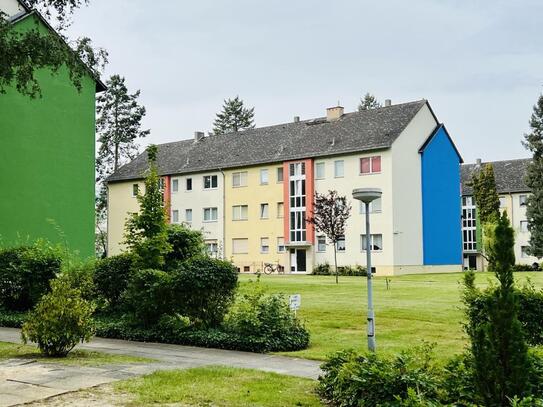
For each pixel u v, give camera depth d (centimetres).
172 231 1576
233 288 1366
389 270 4556
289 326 1270
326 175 4981
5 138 2539
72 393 793
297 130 5556
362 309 1853
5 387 828
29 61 1688
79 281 1628
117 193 6425
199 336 1287
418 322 1605
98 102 7206
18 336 1418
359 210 4734
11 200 2544
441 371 741
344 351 838
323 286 2822
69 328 1100
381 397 708
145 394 788
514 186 6862
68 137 2770
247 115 10275
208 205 5778
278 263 5256
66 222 2734
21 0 2412
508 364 608
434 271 4928
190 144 6406
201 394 792
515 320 614
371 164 4728
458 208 5238
